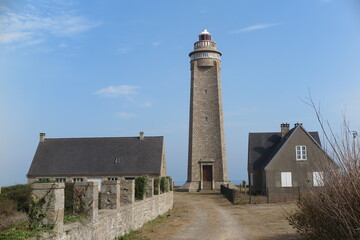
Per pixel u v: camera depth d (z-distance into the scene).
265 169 32.91
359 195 8.30
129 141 45.88
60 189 8.52
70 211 10.56
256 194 35.78
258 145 39.59
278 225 16.78
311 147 32.94
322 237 10.09
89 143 46.09
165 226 17.09
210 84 49.19
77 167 43.66
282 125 39.00
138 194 17.56
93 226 10.53
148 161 43.38
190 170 48.06
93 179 42.94
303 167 32.75
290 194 28.50
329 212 9.33
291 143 33.25
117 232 12.90
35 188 8.38
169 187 26.98
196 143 48.28
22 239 7.29
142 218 16.95
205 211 24.56
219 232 15.32
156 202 20.72
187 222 18.72
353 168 8.59
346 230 8.78
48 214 8.30
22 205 11.16
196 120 48.72
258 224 17.52
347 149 8.70
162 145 45.09
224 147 48.81
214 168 47.59
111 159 44.03
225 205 28.72
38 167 44.12
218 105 48.69
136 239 13.35
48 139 47.03
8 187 12.26
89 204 10.56
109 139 46.34
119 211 13.15
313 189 10.52
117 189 13.16
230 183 47.88
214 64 49.41
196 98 49.12
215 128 48.31
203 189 47.38
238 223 18.16
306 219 11.11
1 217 9.96
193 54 50.03
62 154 45.16
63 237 8.61
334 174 8.93
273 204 27.16
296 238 13.16
